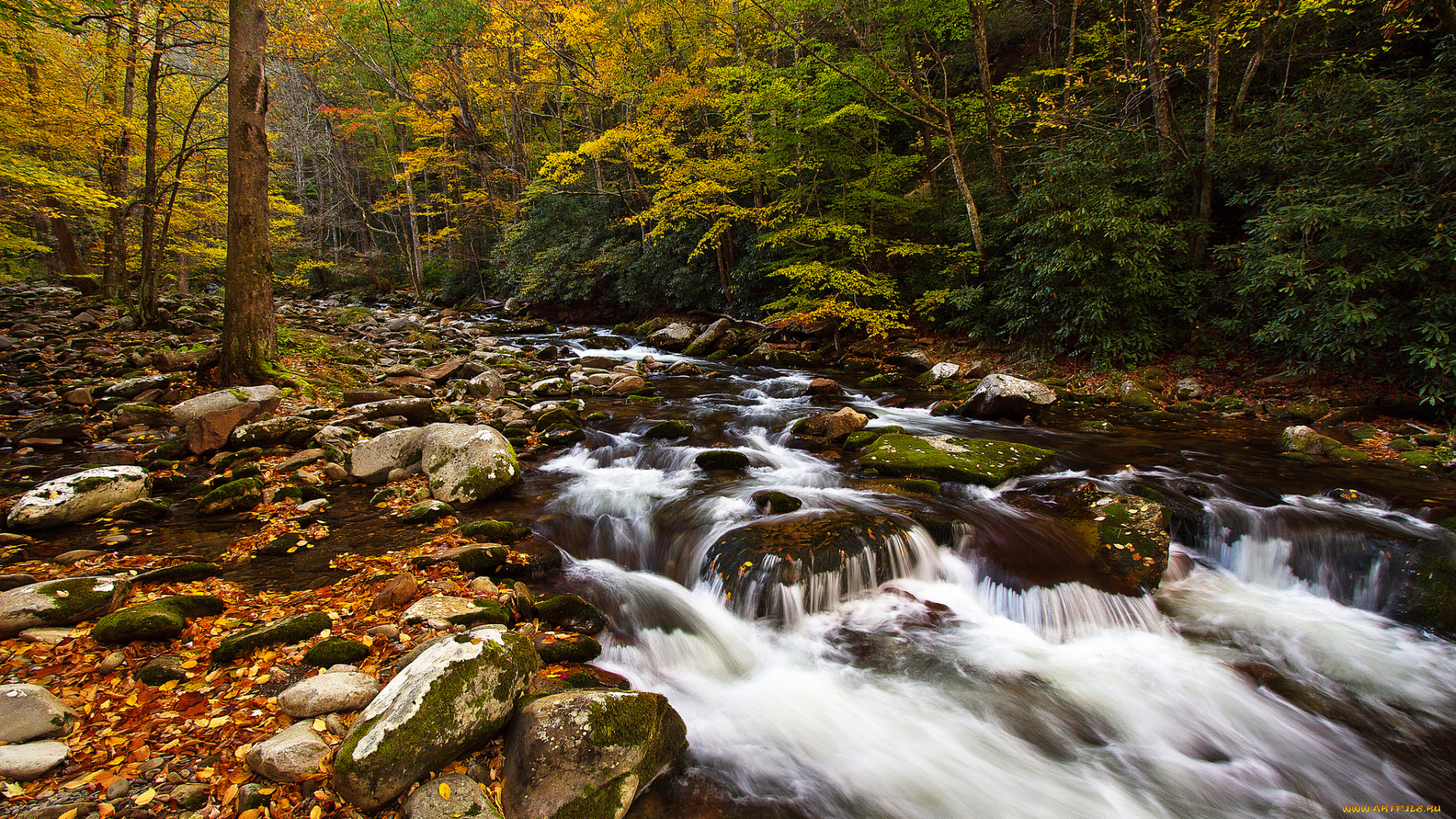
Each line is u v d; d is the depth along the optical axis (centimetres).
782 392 1196
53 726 262
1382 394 895
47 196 1341
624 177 2358
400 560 451
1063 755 341
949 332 1573
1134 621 461
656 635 411
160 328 1339
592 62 1952
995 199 1465
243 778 247
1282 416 920
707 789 292
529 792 249
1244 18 1077
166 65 1368
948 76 1980
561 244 2431
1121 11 1504
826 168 1758
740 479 670
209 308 1800
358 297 3109
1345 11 1027
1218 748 352
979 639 439
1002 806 304
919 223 1627
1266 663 423
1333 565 508
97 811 225
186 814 229
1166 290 1125
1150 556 498
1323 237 890
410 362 1309
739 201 1944
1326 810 313
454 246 3144
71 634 334
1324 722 372
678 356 1717
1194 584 523
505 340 1875
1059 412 1013
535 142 2662
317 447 695
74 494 500
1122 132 1209
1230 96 1278
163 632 334
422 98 2538
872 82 1554
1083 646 437
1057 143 1343
